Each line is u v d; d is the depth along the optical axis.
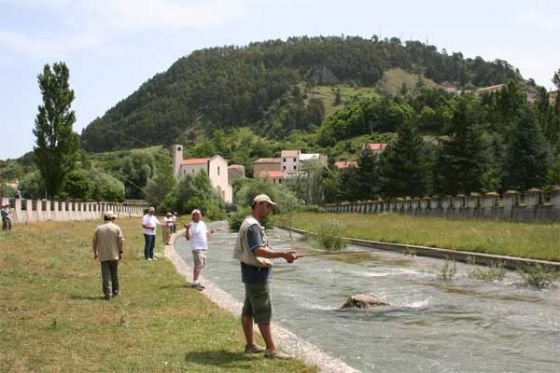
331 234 35.94
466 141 70.25
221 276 22.23
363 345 11.00
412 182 81.75
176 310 12.88
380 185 93.38
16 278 17.06
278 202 71.56
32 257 22.58
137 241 37.09
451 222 42.75
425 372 9.20
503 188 69.81
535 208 37.81
